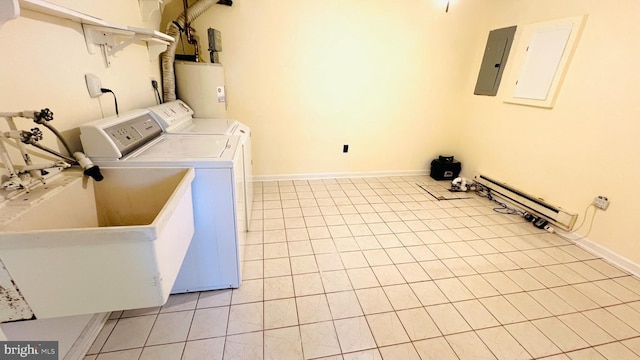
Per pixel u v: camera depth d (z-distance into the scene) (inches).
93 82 52.6
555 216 94.3
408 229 95.3
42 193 36.5
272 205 108.9
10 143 36.1
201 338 52.1
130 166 49.2
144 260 30.8
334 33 114.0
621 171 78.0
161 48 80.6
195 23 101.5
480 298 65.8
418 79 129.7
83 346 47.4
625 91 76.2
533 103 102.1
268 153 128.4
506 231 96.3
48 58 42.3
